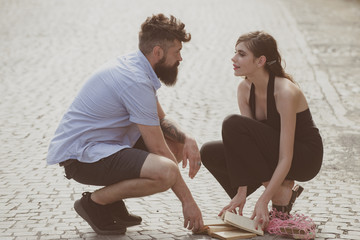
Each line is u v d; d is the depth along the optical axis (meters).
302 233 4.62
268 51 4.79
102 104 4.58
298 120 4.88
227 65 12.94
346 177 6.58
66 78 11.66
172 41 4.60
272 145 4.78
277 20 18.28
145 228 4.93
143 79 4.53
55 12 18.84
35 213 5.34
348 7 21.91
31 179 6.39
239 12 19.52
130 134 4.78
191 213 4.58
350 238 4.74
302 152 4.84
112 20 17.75
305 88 11.06
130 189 4.50
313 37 16.02
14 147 7.65
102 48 14.28
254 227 4.68
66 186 6.16
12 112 9.38
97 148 4.56
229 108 9.82
